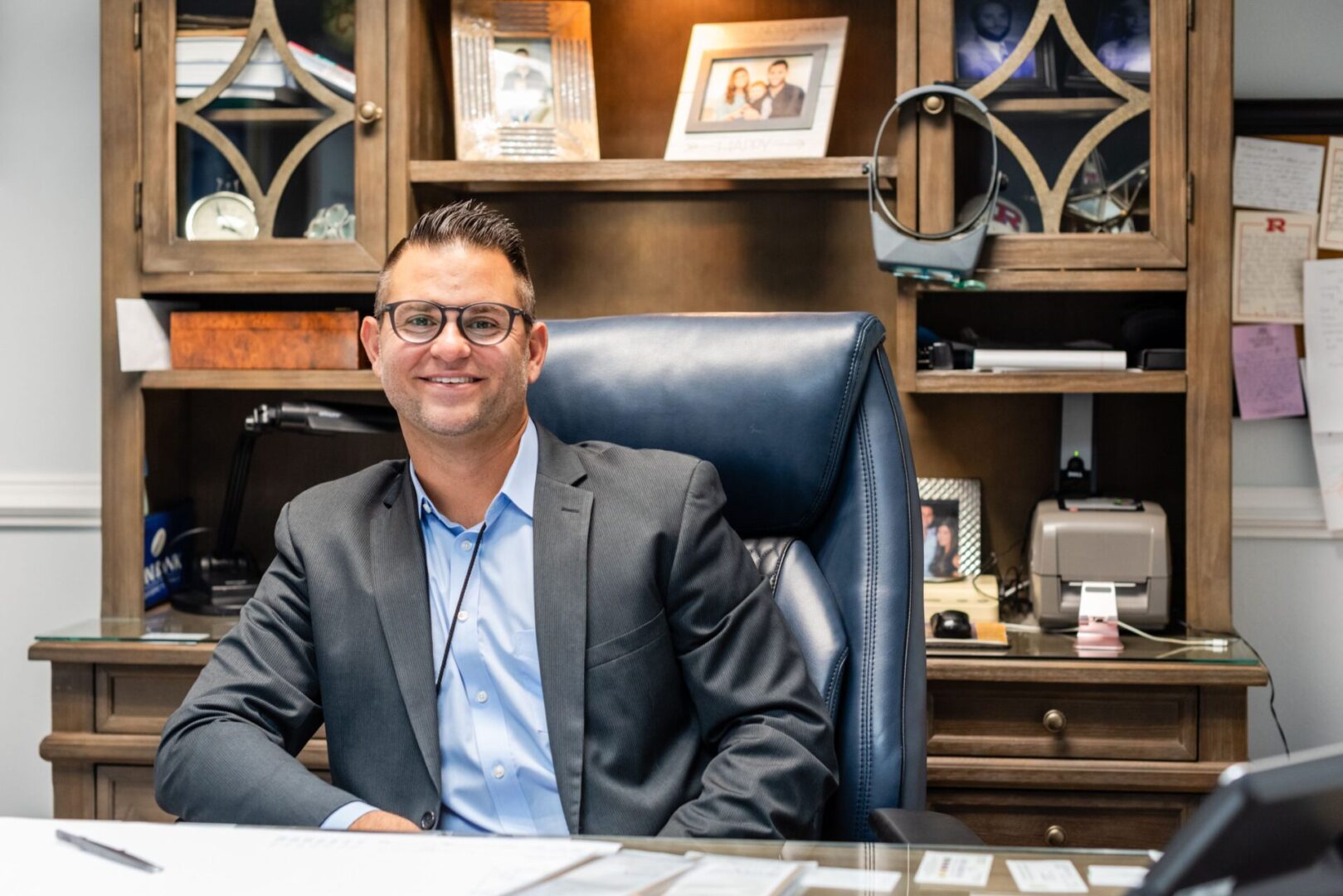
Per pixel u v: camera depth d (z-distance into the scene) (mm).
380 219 2092
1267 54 2281
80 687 2033
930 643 1925
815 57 2164
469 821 1231
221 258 2115
